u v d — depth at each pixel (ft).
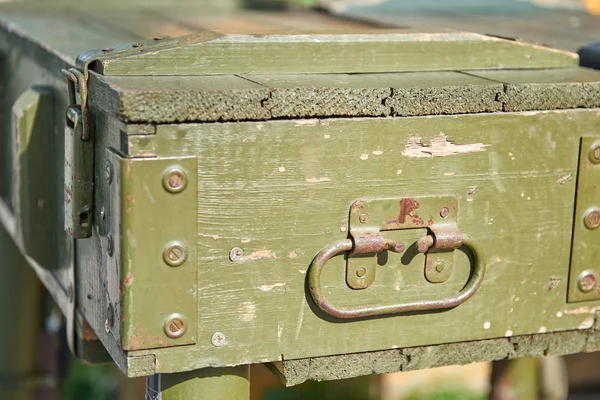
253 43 4.44
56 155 4.97
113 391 9.04
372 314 4.42
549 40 5.40
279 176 4.29
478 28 5.72
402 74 4.55
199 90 4.18
